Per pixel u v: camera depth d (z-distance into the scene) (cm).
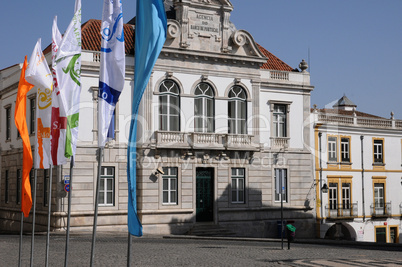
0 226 4341
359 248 2778
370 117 4778
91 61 3419
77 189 3353
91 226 3381
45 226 3459
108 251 2225
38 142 1427
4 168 4294
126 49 3612
